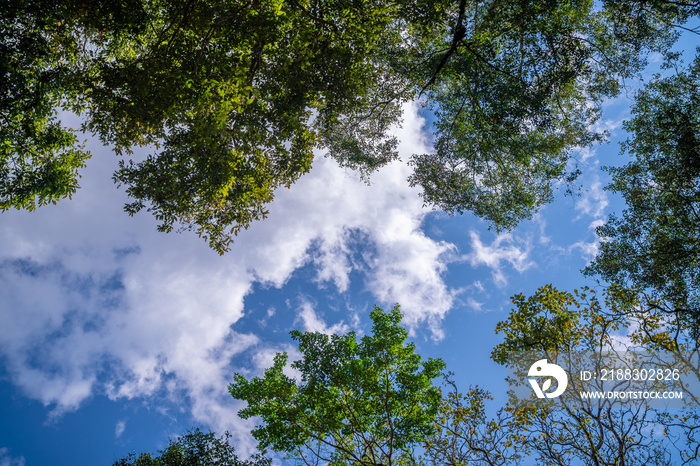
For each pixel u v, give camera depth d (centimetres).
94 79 1075
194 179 1037
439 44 1259
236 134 1025
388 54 1302
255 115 1047
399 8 1081
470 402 1070
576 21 1260
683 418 902
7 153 1206
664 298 1154
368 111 1440
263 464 1462
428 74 1261
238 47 1020
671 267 1163
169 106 930
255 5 1015
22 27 1032
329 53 1110
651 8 1163
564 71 1112
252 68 1070
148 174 1025
